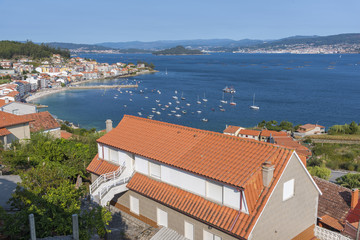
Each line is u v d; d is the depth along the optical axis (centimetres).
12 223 1736
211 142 2517
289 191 2212
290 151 2169
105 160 3095
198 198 2266
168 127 2900
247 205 1966
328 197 3102
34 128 6222
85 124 13762
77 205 2012
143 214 2670
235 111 16450
